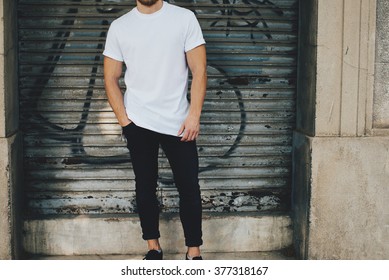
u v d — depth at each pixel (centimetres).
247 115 515
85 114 505
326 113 477
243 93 513
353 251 487
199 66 438
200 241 453
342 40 474
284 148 520
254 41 510
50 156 506
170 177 512
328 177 480
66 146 507
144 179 452
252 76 513
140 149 447
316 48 473
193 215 449
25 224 498
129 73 443
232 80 511
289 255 509
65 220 500
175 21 434
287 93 517
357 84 477
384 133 484
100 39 501
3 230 465
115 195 511
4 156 460
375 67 483
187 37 436
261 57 512
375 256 489
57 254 502
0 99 458
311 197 479
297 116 513
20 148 495
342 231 484
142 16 436
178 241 505
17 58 496
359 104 479
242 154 516
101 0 499
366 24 475
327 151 477
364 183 482
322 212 481
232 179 517
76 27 499
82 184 509
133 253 505
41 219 499
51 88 502
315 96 476
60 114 505
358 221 485
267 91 515
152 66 434
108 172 510
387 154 483
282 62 514
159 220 502
